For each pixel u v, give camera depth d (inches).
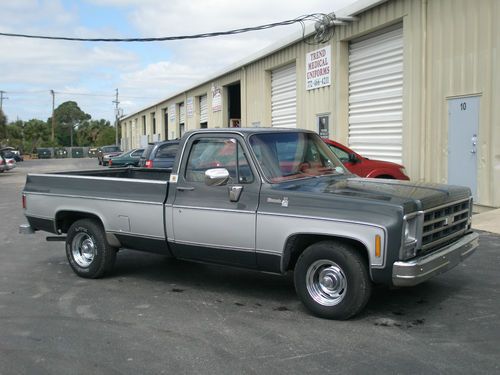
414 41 502.9
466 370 159.9
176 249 249.6
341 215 198.5
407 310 215.9
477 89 434.3
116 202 266.1
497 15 413.1
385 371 160.7
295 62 780.6
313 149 252.2
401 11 520.4
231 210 226.2
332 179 240.7
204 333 197.8
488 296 231.8
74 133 5329.7
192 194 240.4
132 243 266.2
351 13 584.1
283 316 214.4
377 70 586.6
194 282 271.1
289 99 812.0
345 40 630.5
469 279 258.2
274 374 161.3
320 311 207.3
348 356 172.6
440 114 474.6
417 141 505.0
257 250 221.1
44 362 174.9
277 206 214.8
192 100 1419.8
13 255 346.3
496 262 289.3
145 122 2384.4
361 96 618.8
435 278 260.2
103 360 175.3
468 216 235.9
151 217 253.4
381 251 189.5
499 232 361.1
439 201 207.5
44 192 296.4
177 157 248.5
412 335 189.0
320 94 692.7
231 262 233.1
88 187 279.3
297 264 212.5
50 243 387.9
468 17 440.1
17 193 813.2
